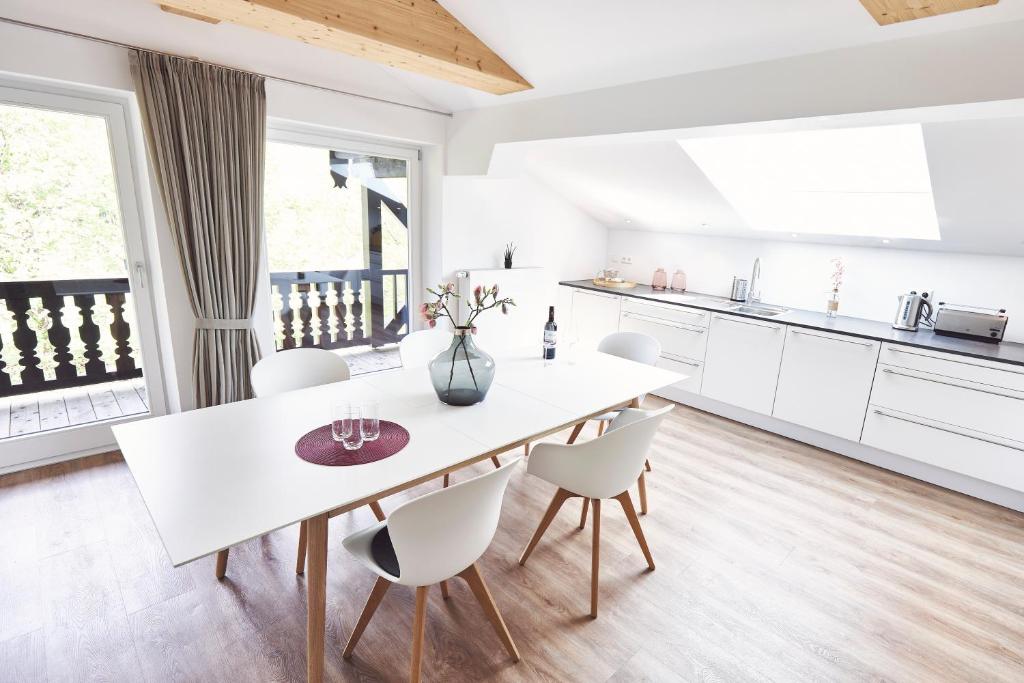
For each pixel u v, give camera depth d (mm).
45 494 2811
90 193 3025
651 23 2408
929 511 3043
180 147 3008
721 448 3793
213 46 3084
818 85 2283
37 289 2998
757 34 2273
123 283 3236
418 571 1543
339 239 4234
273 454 1816
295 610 2098
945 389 3172
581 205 5465
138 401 3459
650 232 5477
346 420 1858
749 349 4070
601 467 2023
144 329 3307
